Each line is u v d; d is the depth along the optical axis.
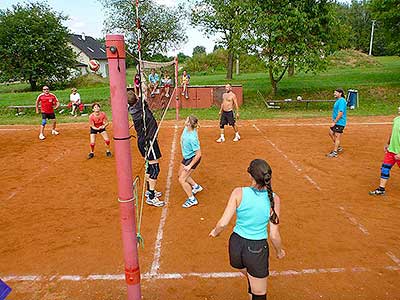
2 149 12.05
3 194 7.92
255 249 3.55
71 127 15.82
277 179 8.49
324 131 13.86
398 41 22.27
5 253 5.45
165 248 5.47
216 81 28.61
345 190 7.74
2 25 35.22
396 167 9.30
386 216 6.46
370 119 16.22
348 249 5.37
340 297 4.30
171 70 24.17
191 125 6.67
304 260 5.08
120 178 3.58
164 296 4.38
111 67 3.36
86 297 4.41
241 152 10.96
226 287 4.54
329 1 19.42
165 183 8.38
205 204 7.11
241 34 19.56
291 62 18.89
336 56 39.69
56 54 37.06
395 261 5.05
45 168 9.84
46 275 4.87
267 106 20.03
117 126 3.46
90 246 5.60
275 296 4.33
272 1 18.97
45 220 6.57
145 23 32.88
